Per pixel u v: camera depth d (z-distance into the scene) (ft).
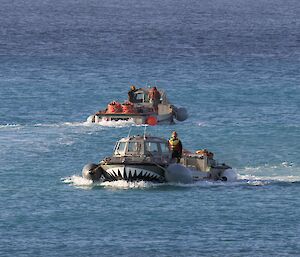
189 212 406.62
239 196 431.43
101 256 353.92
